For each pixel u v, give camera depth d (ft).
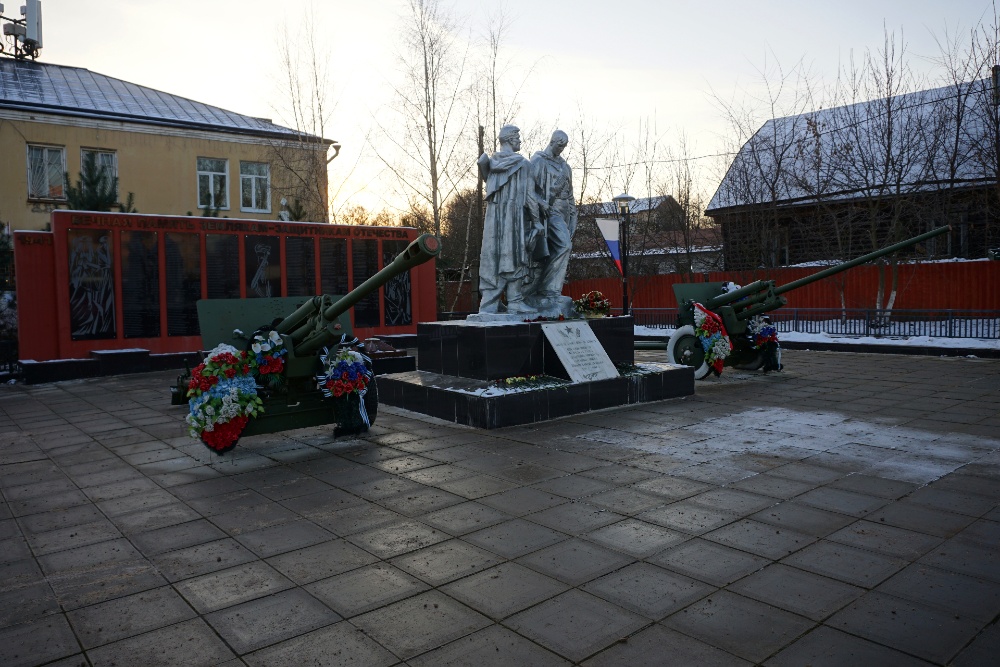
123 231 47.98
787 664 9.53
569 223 34.09
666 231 98.53
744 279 77.00
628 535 14.53
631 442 23.08
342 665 9.73
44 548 14.64
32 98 70.23
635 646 10.08
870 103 79.56
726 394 33.06
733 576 12.39
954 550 13.41
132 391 38.88
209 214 63.52
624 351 33.09
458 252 88.89
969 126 74.54
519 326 29.35
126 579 12.93
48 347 46.09
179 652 10.21
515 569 12.91
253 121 83.35
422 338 32.91
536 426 26.03
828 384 35.99
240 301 24.63
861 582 12.05
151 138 73.97
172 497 18.19
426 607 11.45
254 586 12.46
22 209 67.31
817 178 74.69
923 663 9.50
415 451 22.53
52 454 23.65
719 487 17.83
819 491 17.34
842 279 67.51
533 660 9.75
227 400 21.79
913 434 23.58
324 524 15.72
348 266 58.54
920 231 73.41
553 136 33.42
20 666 9.89
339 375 23.81
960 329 54.39
